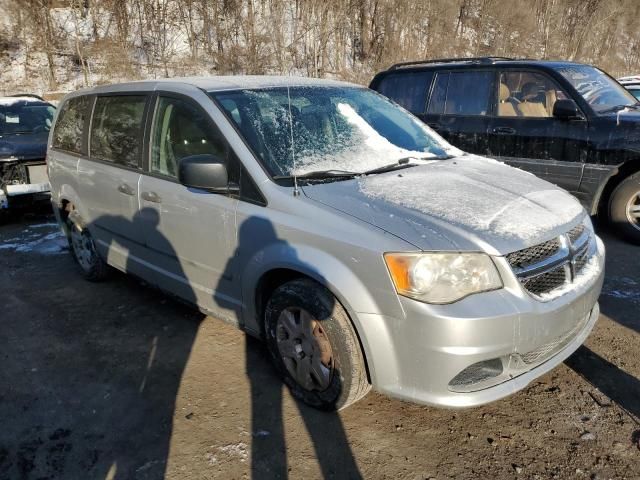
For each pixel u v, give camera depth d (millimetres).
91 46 20438
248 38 20078
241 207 2814
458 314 2152
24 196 6703
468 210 2477
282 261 2596
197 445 2547
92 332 3754
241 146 2873
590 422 2613
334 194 2631
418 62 6867
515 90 5715
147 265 3715
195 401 2893
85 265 4656
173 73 19578
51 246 5859
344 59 22453
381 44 23672
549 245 2434
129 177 3621
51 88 18266
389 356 2334
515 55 27734
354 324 2398
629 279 4305
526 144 5480
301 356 2711
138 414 2803
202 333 3668
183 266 3354
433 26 24844
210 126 3041
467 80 6066
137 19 21281
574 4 30984
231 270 2977
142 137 3539
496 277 2240
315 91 3555
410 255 2217
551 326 2324
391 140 3422
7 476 2387
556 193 2900
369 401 2842
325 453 2465
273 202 2686
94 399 2953
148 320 3906
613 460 2365
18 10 19828
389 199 2559
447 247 2219
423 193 2652
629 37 34281
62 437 2641
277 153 2904
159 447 2543
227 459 2445
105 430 2684
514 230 2352
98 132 4090
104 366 3295
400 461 2404
